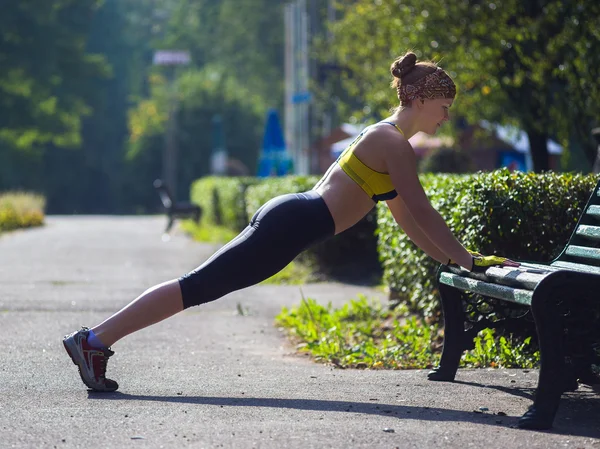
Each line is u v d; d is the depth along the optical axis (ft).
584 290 14.73
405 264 29.89
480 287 17.07
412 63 17.49
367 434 14.56
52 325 29.07
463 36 47.91
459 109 53.93
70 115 202.90
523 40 45.60
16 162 220.84
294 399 17.37
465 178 25.72
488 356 21.93
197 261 57.62
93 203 265.13
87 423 15.31
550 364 14.83
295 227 17.10
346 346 25.39
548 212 23.11
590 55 41.55
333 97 114.21
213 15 300.81
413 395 17.70
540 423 14.87
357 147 17.25
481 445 13.93
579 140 45.91
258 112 250.98
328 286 42.50
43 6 172.04
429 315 27.20
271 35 255.09
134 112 258.78
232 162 227.40
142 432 14.70
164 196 96.43
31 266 52.70
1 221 99.76
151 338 26.61
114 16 283.59
